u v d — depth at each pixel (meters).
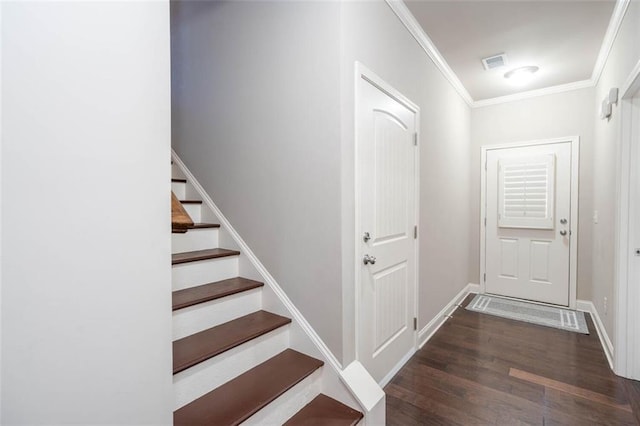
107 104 0.81
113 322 0.83
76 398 0.76
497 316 3.25
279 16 1.79
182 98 2.43
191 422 1.20
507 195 3.86
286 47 1.76
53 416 0.72
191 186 2.35
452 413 1.74
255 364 1.60
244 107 1.99
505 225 3.87
